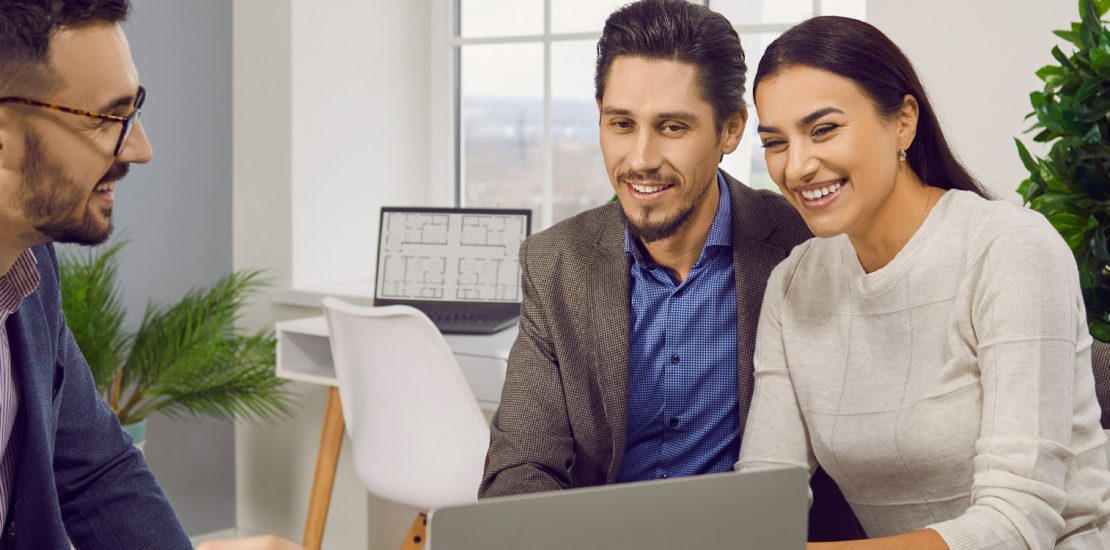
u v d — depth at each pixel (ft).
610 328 5.29
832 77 4.17
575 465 5.46
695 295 5.32
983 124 8.39
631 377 5.38
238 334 12.04
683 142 4.76
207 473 12.18
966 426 4.33
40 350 4.21
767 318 4.98
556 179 12.11
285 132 11.62
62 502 4.65
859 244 4.59
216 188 11.94
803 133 4.23
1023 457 3.92
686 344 5.34
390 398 8.63
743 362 5.21
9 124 3.71
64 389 4.50
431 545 2.84
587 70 11.79
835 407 4.65
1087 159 6.21
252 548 6.40
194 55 11.65
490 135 12.50
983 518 3.89
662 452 5.44
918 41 8.60
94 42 3.76
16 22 3.60
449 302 10.44
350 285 11.89
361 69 12.10
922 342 4.44
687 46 4.68
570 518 2.93
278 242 11.78
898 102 4.26
